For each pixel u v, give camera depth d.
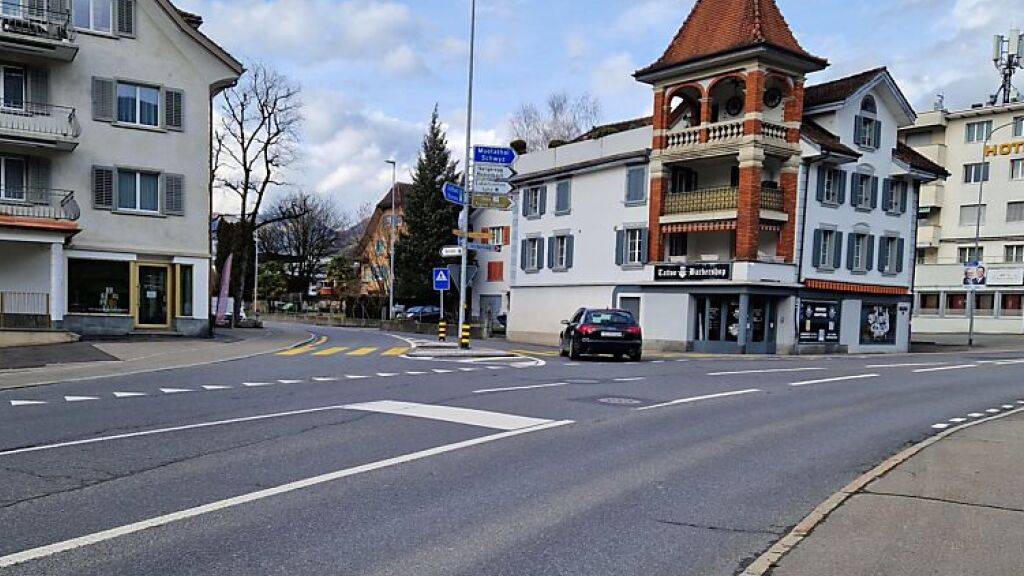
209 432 9.11
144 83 28.28
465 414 10.69
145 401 11.89
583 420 10.40
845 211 34.00
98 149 27.45
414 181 59.38
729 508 6.18
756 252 30.59
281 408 11.11
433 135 59.09
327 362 19.75
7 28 25.55
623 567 4.80
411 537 5.31
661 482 7.02
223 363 19.19
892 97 35.66
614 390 14.03
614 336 22.28
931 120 53.25
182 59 29.05
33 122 26.08
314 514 5.81
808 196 32.22
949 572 4.51
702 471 7.50
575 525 5.66
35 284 26.64
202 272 29.23
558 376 16.70
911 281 37.31
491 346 30.03
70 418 10.16
